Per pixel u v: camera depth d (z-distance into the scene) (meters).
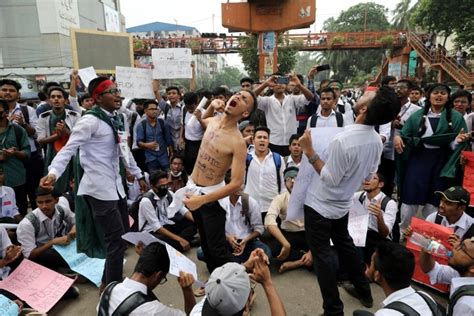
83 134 2.56
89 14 31.08
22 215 4.40
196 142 5.09
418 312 1.62
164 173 3.92
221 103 2.85
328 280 2.50
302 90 4.87
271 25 12.28
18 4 25.64
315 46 26.28
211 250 2.61
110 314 1.78
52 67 26.50
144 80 6.17
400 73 24.08
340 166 2.23
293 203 2.67
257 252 1.71
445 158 3.62
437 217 3.05
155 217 3.86
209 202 2.35
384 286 1.83
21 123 4.58
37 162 4.82
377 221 3.23
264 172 3.90
